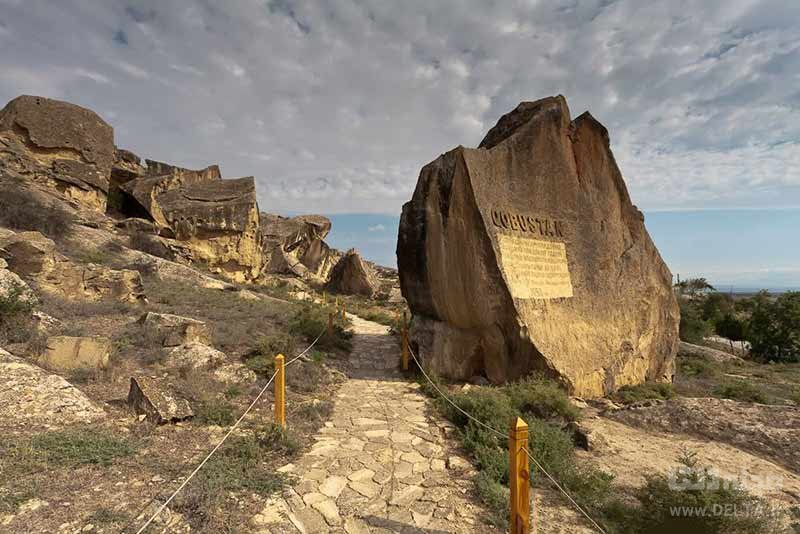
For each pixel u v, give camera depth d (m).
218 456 4.84
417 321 11.05
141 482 4.15
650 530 3.86
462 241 9.05
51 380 5.88
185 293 15.36
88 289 11.77
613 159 11.50
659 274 11.84
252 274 29.11
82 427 5.11
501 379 9.11
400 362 11.66
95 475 4.16
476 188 8.91
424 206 10.13
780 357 22.75
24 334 7.49
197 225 27.59
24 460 4.10
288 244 42.00
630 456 6.01
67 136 23.89
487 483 4.67
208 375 7.58
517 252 9.23
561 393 7.47
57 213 18.47
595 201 11.00
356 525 3.91
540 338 8.81
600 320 10.25
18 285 8.51
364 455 5.53
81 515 3.51
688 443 6.57
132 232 23.17
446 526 3.96
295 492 4.43
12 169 20.78
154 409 5.59
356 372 10.65
